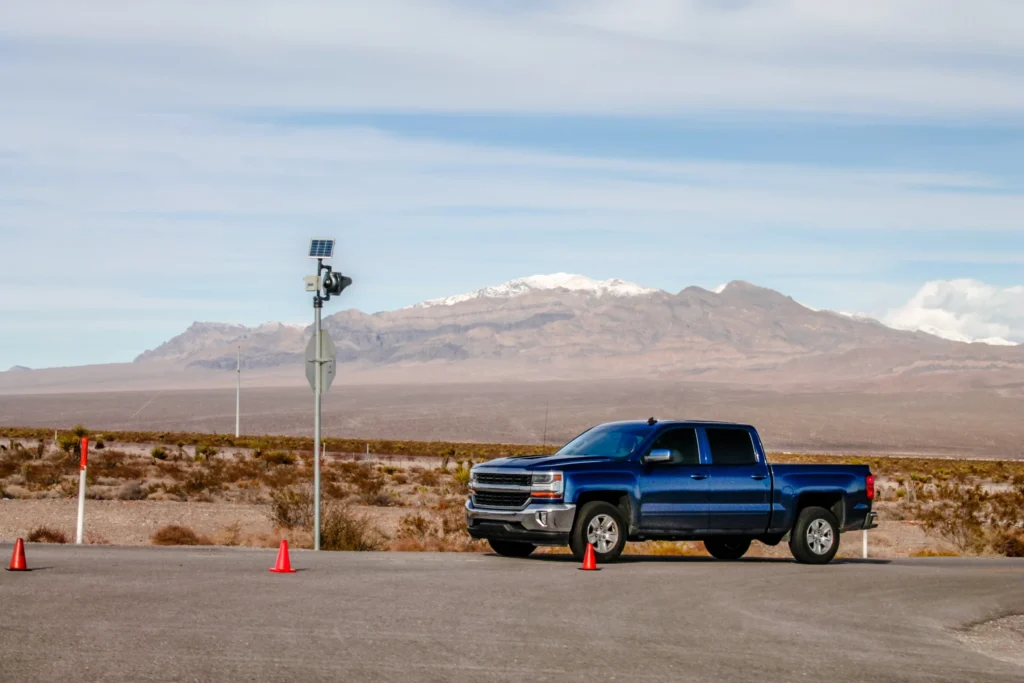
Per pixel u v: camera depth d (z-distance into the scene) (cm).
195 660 898
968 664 1067
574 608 1277
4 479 4250
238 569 1501
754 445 1933
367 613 1170
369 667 905
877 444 19400
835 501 2014
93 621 1055
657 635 1124
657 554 2311
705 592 1474
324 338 1980
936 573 1866
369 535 2341
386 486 5069
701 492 1858
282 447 11112
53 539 2134
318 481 1984
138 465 5769
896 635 1223
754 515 1903
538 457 1875
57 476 4481
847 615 1349
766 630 1194
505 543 1897
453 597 1316
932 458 15612
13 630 995
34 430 13662
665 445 1866
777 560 2064
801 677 952
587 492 1772
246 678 843
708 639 1117
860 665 1023
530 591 1400
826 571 1828
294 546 2177
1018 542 2738
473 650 999
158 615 1102
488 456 10275
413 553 1906
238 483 4712
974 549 2733
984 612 1447
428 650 989
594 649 1032
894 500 5253
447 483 5472
